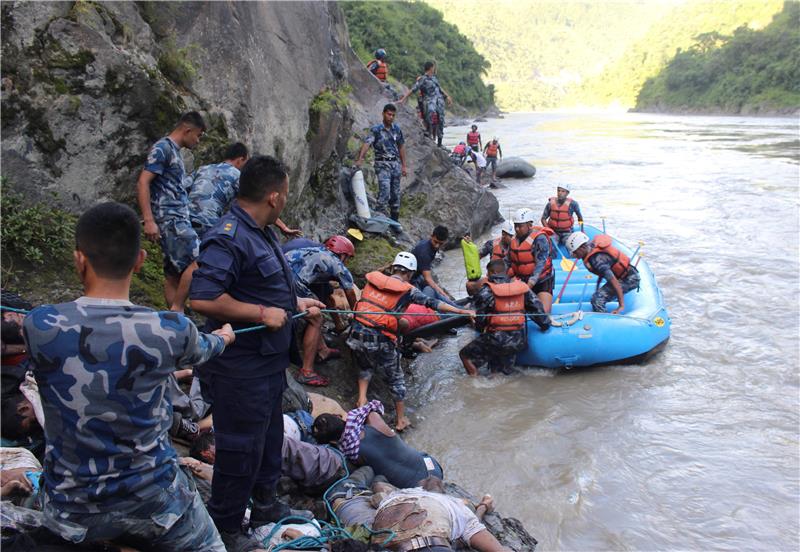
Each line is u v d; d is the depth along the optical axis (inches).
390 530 142.1
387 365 243.4
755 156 1104.8
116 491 93.7
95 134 238.8
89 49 235.1
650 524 191.8
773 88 3297.2
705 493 205.3
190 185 229.6
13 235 207.8
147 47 263.1
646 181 820.0
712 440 235.5
